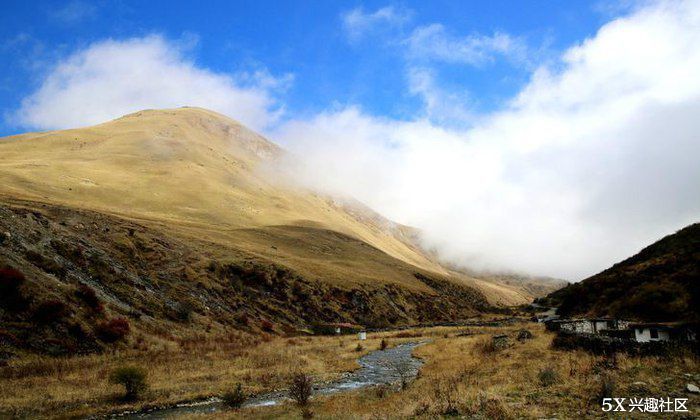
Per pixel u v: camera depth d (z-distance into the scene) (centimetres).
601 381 1719
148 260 7150
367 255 16925
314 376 3381
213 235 10994
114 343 3941
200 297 6806
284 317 8125
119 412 2338
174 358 3756
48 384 2708
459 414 1582
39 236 5041
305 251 13725
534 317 9981
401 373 3484
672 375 1783
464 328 8238
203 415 2148
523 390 1862
